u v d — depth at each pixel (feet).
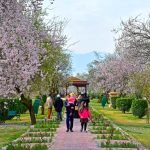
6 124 130.41
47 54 128.36
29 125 124.36
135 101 166.20
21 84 61.62
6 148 64.59
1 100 135.13
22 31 62.80
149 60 127.65
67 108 103.04
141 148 69.21
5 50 60.03
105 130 105.09
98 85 328.08
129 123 140.15
